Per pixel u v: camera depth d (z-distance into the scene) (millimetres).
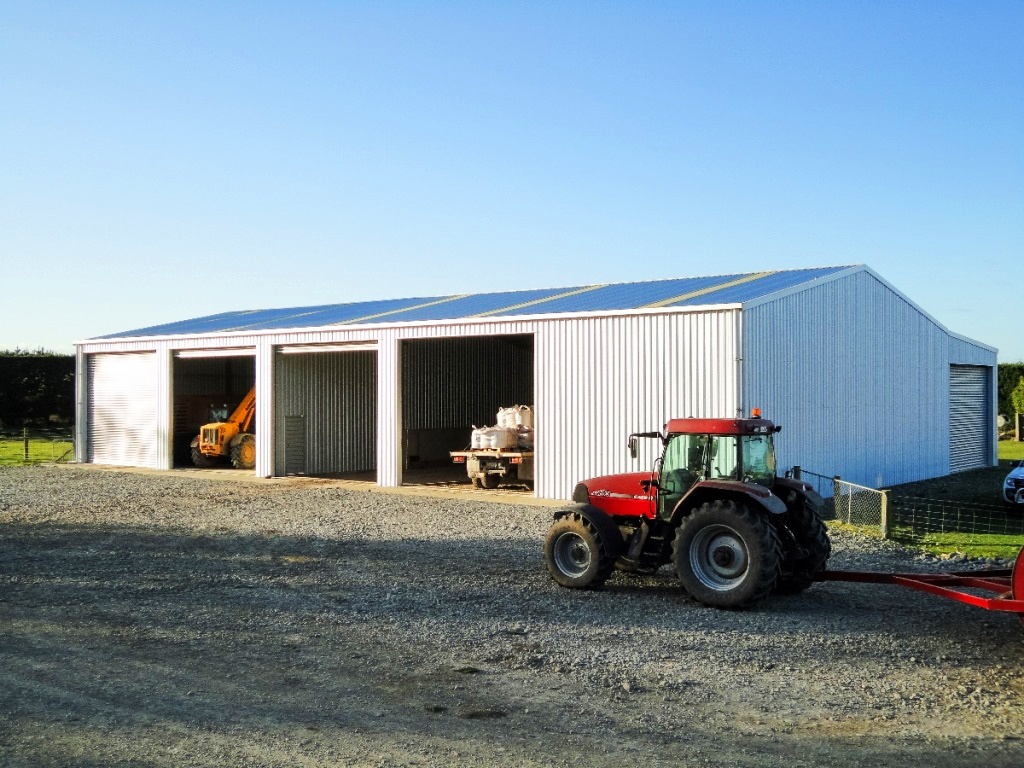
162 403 26828
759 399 17453
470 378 29219
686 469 10484
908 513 17797
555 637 8828
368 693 7215
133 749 6086
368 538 14594
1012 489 18250
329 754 6016
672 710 6863
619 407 18500
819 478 19344
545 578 11570
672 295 19938
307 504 18828
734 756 6004
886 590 10961
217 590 10836
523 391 31156
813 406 19250
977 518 17312
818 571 10336
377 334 22281
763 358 17594
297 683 7449
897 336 23094
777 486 10633
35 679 7520
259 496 20188
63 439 37281
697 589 10008
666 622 9398
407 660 8086
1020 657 8250
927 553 13320
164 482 23125
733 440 10195
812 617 9633
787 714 6789
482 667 7895
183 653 8258
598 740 6270
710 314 17344
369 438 27266
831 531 15352
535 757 5980
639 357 18234
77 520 16594
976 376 28344
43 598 10391
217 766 5820
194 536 14805
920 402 24328
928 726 6562
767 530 9688
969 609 10008
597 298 21531
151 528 15656
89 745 6152
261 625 9234
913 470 23859
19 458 30281
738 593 9742
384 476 22219
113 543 14117
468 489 21562
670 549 10672
